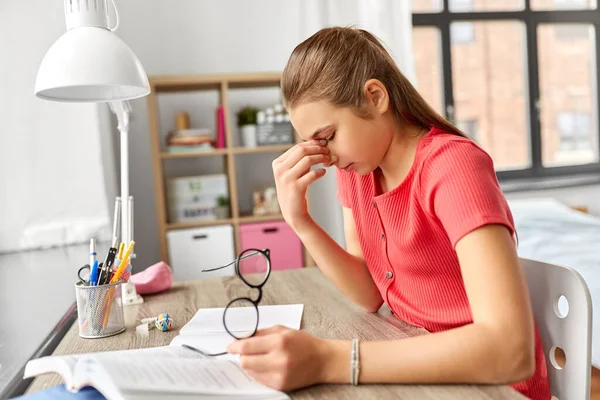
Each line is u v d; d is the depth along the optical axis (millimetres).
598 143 3859
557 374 913
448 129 970
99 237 2320
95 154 2309
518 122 3754
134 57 1125
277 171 1033
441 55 3596
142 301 1221
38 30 2211
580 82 3803
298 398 687
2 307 1264
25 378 756
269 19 3162
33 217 2254
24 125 2227
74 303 1205
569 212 3094
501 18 3641
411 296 1009
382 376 710
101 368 662
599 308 1639
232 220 2842
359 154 894
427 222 908
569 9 3725
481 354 686
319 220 3236
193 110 3117
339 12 3215
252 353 715
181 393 650
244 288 1298
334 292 1225
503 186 3473
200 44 3084
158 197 2750
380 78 919
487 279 716
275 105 3111
